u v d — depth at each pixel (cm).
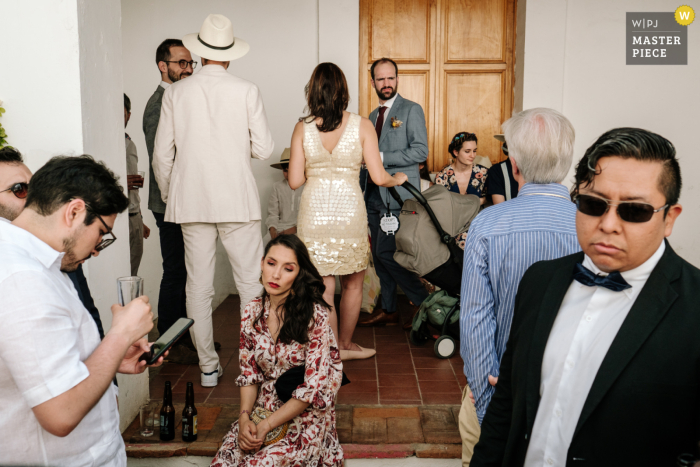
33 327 121
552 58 464
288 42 490
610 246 112
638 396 106
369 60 494
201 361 325
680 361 104
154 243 498
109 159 270
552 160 171
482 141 500
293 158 316
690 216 481
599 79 469
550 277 133
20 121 244
